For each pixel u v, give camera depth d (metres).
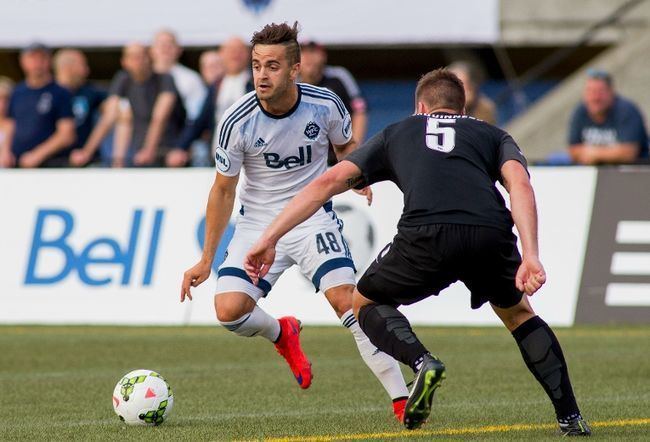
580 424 14.80
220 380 22.81
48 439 15.43
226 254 18.69
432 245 14.12
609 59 47.44
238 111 17.58
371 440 14.87
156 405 16.61
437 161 14.38
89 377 23.50
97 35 47.88
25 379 23.23
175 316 33.78
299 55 17.20
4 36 48.12
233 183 17.80
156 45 40.59
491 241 14.05
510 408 18.30
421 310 33.12
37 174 35.16
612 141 37.69
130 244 34.31
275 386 21.83
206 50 51.38
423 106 15.30
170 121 39.31
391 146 14.73
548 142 46.44
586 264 32.41
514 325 14.96
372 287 14.73
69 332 32.41
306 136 17.92
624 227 32.34
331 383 22.20
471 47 50.78
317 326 33.09
